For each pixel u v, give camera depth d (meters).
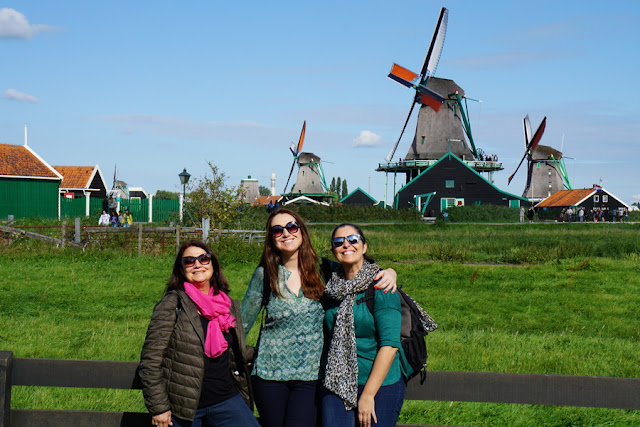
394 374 3.67
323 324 3.90
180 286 3.78
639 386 3.69
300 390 3.82
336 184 133.38
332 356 3.64
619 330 10.58
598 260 20.81
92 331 9.66
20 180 42.06
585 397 3.74
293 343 3.83
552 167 84.56
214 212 28.94
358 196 79.38
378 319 3.62
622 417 6.38
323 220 54.84
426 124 71.50
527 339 9.55
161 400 3.57
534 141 82.94
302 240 3.92
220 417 3.75
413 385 3.89
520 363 7.95
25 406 6.44
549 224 49.38
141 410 6.48
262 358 3.88
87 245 20.56
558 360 8.11
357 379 3.65
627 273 17.73
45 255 19.23
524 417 6.41
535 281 16.33
